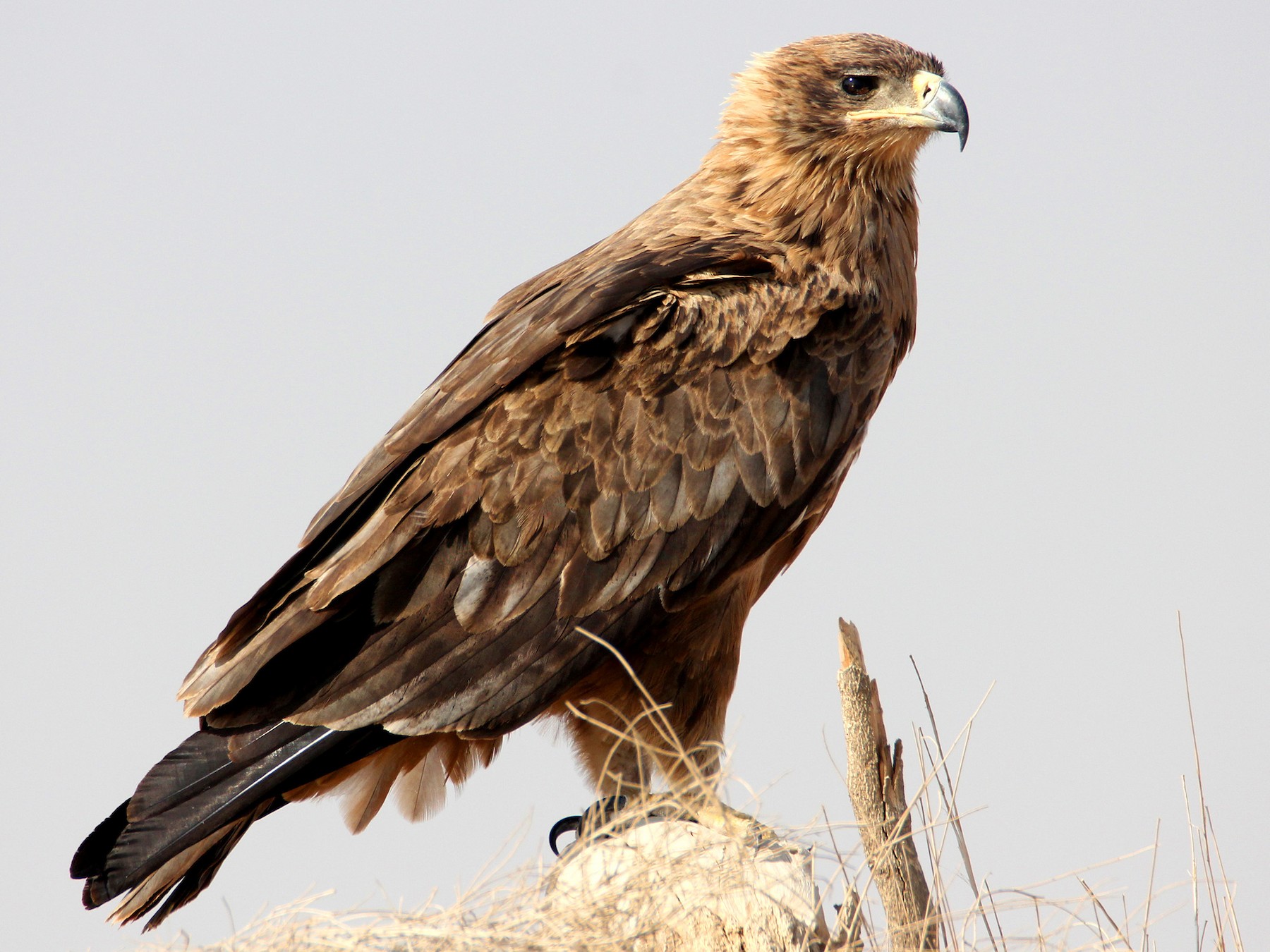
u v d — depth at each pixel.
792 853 9.00
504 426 10.97
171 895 10.38
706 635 11.31
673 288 11.39
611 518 10.87
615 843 8.73
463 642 10.62
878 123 12.10
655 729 11.17
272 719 10.30
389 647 10.53
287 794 10.67
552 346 11.01
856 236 12.02
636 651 11.14
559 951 7.81
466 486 10.84
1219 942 8.45
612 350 11.12
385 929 7.98
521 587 10.74
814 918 8.54
